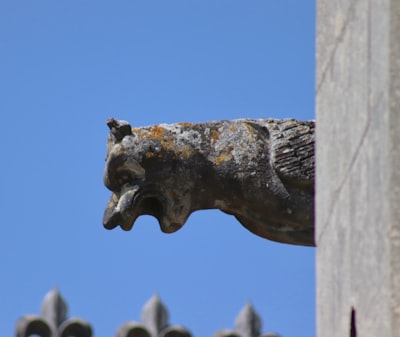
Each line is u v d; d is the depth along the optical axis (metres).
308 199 11.26
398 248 7.52
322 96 9.04
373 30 8.09
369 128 8.03
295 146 11.30
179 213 11.41
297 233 11.44
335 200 8.60
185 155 11.40
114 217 11.41
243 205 11.41
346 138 8.46
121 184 11.48
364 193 8.05
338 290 8.45
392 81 7.73
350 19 8.59
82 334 18.39
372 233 7.85
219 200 11.46
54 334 18.30
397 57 7.75
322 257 8.82
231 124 11.50
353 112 8.36
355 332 8.10
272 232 11.45
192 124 11.53
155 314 18.44
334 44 8.86
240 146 11.38
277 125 11.44
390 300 7.47
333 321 8.52
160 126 11.52
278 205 11.27
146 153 11.38
